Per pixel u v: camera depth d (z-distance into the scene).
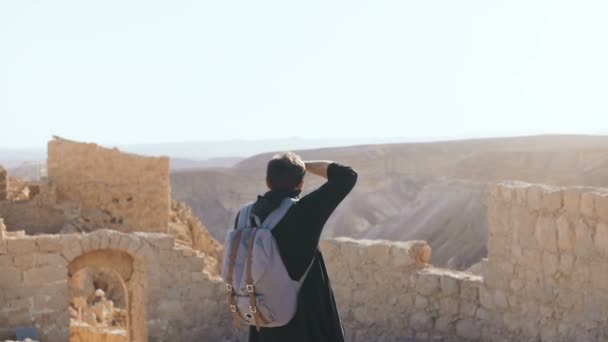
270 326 5.05
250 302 4.95
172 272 15.43
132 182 30.77
